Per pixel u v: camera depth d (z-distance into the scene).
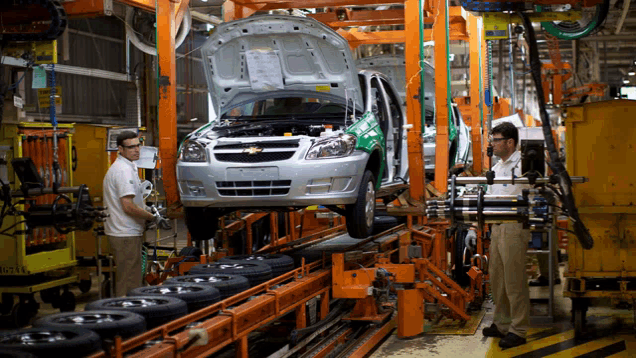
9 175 7.81
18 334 3.45
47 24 6.28
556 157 5.12
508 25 6.49
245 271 5.38
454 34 13.59
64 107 19.28
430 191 7.92
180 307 4.17
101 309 4.02
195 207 6.75
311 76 7.05
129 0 8.34
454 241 9.21
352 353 5.56
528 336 6.78
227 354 5.84
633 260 6.58
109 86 21.27
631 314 7.82
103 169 9.77
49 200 8.29
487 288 8.78
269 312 4.80
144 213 6.58
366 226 6.71
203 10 12.07
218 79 7.27
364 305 6.56
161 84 7.28
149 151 8.18
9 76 8.67
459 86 19.92
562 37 7.42
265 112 7.69
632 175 6.57
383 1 8.62
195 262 6.37
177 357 3.55
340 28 11.93
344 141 6.43
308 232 10.24
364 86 7.59
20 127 7.95
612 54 36.62
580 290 6.57
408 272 6.46
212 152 6.49
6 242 7.85
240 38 6.95
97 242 7.69
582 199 6.68
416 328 6.66
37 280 8.25
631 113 6.57
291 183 6.23
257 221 9.38
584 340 6.60
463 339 6.64
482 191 5.60
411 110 7.17
